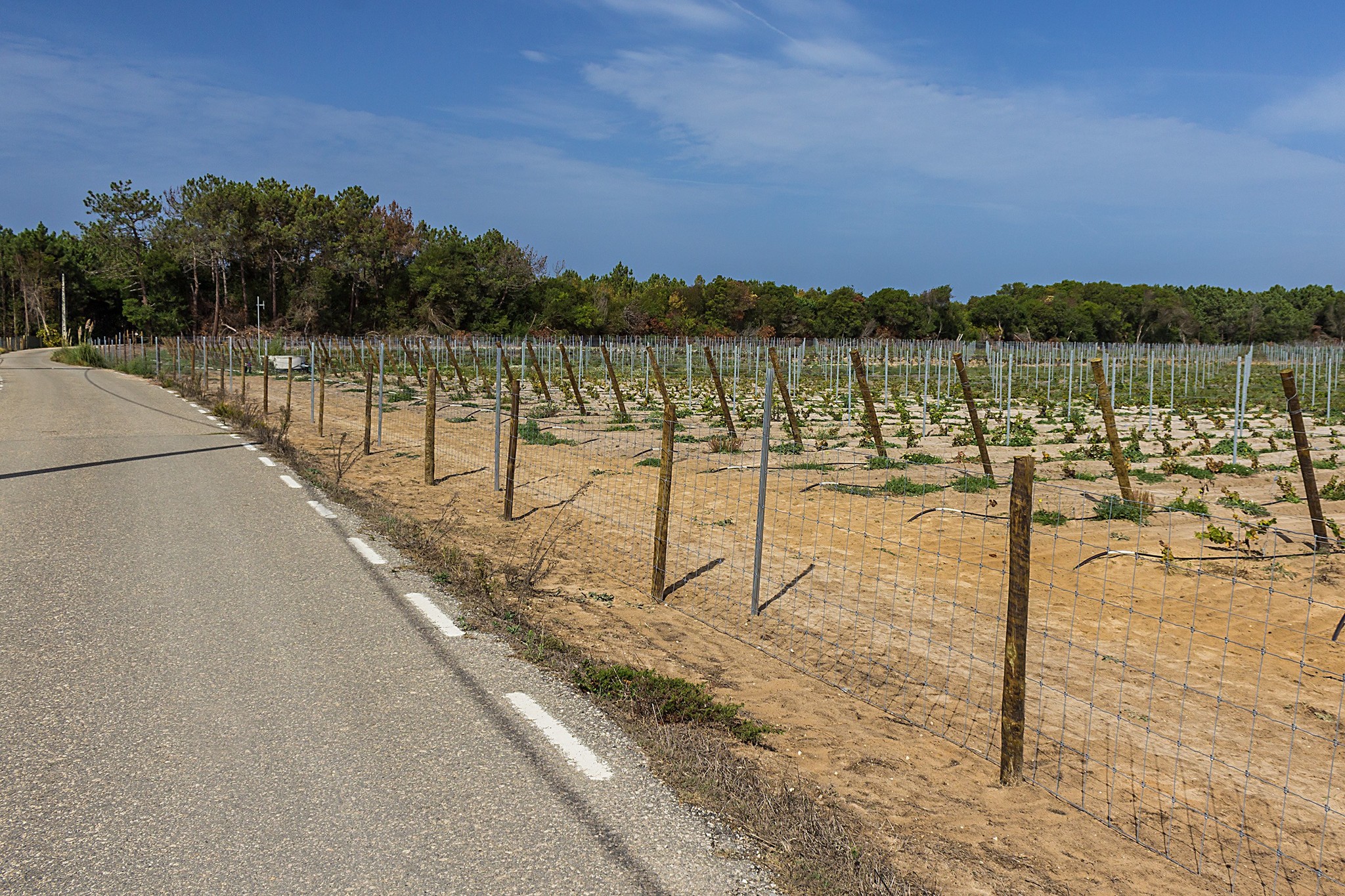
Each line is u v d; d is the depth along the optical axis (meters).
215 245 83.31
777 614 7.38
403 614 6.51
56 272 102.94
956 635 6.88
